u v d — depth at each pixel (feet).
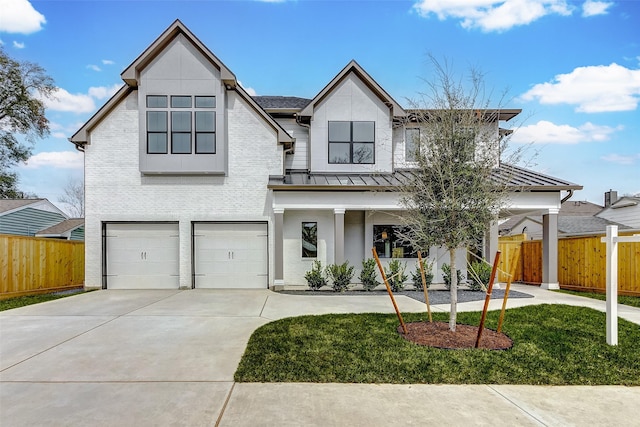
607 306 18.34
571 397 12.66
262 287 40.68
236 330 21.30
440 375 14.28
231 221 40.57
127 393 12.76
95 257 39.93
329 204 38.99
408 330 20.67
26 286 35.70
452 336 19.31
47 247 38.42
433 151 19.53
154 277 40.29
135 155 40.09
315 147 43.88
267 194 40.83
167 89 39.40
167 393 12.76
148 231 40.47
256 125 40.98
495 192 19.74
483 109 20.45
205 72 39.63
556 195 38.88
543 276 39.91
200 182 40.42
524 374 14.42
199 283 40.52
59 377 14.17
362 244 44.78
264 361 15.74
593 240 37.06
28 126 79.92
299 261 42.01
